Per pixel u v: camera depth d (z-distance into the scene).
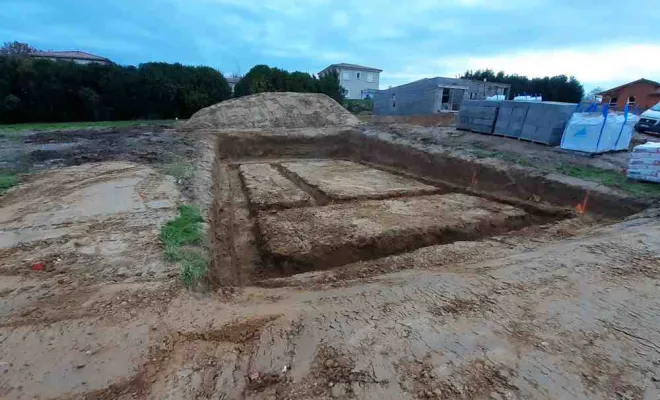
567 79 33.41
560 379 2.46
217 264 5.27
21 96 19.58
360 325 3.12
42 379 2.48
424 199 8.77
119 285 3.76
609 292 3.57
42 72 19.69
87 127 17.19
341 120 19.77
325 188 9.71
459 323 3.12
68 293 3.60
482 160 9.90
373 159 14.57
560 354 2.70
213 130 16.73
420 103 24.75
